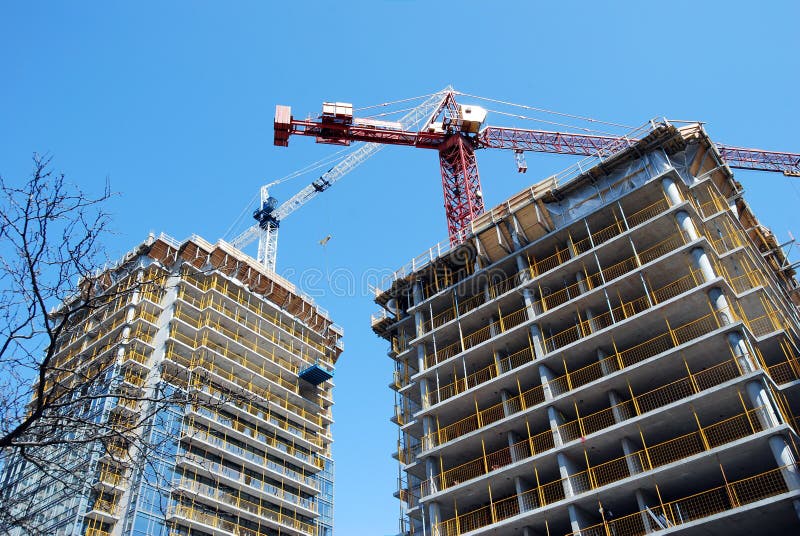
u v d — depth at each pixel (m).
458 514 47.31
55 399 14.70
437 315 57.94
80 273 14.48
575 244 52.44
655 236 47.00
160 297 79.06
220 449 69.62
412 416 55.06
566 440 42.94
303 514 76.69
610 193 51.38
